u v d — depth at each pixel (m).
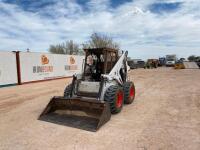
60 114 5.66
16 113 6.23
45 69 16.34
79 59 21.41
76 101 5.30
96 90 5.73
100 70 6.46
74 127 4.77
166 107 6.60
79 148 3.73
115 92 5.64
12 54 13.41
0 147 3.83
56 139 4.14
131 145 3.81
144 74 21.16
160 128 4.66
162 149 3.63
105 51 6.17
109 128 4.71
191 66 37.56
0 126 5.02
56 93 9.94
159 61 43.56
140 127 4.75
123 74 7.35
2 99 8.62
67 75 19.33
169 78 16.27
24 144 3.94
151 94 9.07
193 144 3.80
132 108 6.56
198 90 9.77
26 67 14.48
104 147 3.75
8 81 13.10
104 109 4.92
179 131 4.45
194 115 5.59
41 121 5.30
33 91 10.77
